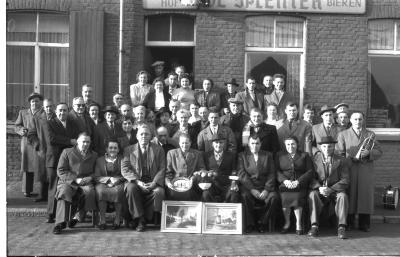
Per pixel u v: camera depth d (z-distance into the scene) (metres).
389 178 13.62
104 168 10.27
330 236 9.90
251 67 13.75
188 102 12.11
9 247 8.77
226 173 10.39
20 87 13.80
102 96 13.47
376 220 11.02
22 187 12.61
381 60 13.88
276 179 10.25
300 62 13.76
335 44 13.62
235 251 8.79
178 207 10.01
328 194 9.96
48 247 8.82
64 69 13.80
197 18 13.48
